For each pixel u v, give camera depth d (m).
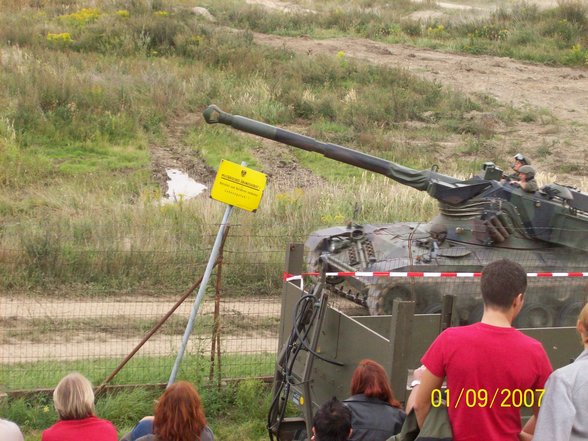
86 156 23.44
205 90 28.92
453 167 24.95
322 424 6.07
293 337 8.73
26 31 31.98
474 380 5.32
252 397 10.54
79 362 11.38
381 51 37.19
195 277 15.42
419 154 26.02
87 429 6.36
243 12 40.25
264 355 12.12
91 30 33.50
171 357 11.55
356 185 22.45
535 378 5.38
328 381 8.82
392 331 7.90
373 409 6.63
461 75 34.81
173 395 6.11
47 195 19.86
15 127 24.02
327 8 45.75
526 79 34.94
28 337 12.47
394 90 31.08
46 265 15.04
